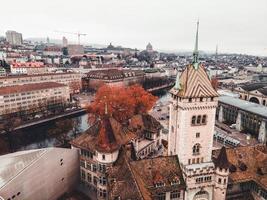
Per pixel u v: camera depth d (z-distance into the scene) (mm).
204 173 80312
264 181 81562
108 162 88625
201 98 77625
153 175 79312
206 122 80625
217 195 82125
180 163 82062
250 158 89500
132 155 93438
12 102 198250
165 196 79500
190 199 81438
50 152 87062
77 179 100875
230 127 181625
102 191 91125
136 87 180250
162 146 134375
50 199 88875
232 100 193125
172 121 85688
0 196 70250
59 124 156375
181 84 80188
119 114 153875
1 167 76875
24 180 78250
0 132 160375
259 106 177875
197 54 78875
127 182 71188
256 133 161875
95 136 96375
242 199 87438
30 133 169875
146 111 167125
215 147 142750
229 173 84688
